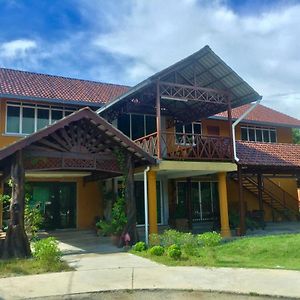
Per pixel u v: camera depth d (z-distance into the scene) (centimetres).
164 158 1451
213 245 1201
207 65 1552
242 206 1625
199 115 1822
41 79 2028
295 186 2494
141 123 1872
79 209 1764
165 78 1562
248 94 1606
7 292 733
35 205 1507
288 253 1091
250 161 1661
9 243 1048
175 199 1988
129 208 1293
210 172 1633
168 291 744
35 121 1673
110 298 710
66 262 1013
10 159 1143
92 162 1241
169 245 1170
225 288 746
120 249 1231
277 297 695
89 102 1739
